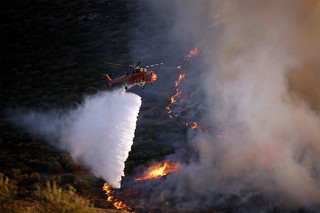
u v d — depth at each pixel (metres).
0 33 74.56
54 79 54.97
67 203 10.57
